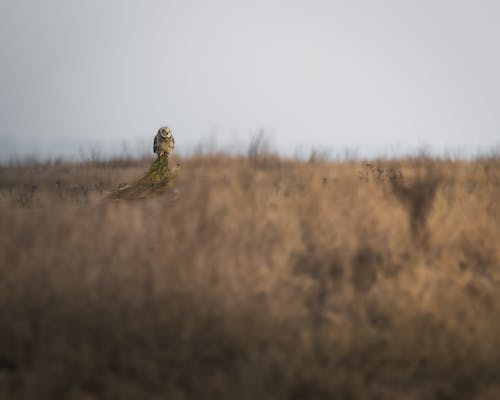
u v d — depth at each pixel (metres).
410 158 49.66
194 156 50.94
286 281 21.22
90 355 16.05
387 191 32.25
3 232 24.05
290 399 15.24
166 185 38.41
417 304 19.67
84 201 35.12
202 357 16.62
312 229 26.77
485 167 43.03
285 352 16.69
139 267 20.78
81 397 14.45
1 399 14.40
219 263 21.41
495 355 17.08
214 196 30.38
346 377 15.72
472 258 24.86
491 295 20.97
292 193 33.34
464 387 16.20
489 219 28.17
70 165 70.25
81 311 17.84
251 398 14.68
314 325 18.69
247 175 38.94
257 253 23.16
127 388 14.68
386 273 23.00
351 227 26.62
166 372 15.70
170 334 17.16
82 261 20.95
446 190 32.12
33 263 20.39
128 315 17.81
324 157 51.88
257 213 27.88
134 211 27.84
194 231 24.88
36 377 14.85
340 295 20.62
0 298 18.28
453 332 17.94
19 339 16.66
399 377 16.11
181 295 18.78
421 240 25.88
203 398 14.91
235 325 17.56
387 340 17.72
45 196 36.31
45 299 18.33
